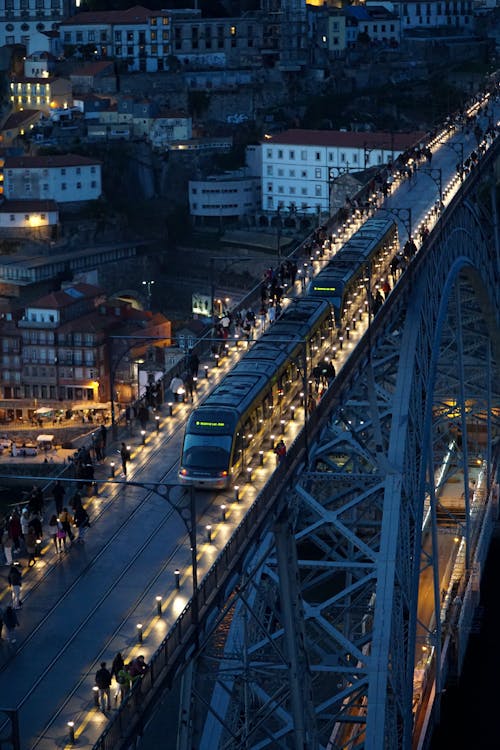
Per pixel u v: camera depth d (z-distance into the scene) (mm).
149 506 75938
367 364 97125
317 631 95375
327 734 91250
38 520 70375
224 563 62469
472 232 144375
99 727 54469
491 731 113438
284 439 83375
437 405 149750
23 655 59750
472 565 129875
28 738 53750
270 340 88625
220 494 76438
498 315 154875
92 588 65938
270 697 72875
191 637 57688
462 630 120750
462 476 154000
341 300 102125
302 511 101438
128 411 89938
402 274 107375
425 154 173375
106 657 59469
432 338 113875
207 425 77312
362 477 90938
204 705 71062
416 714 106562
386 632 82938
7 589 66188
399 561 88062
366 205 147000
